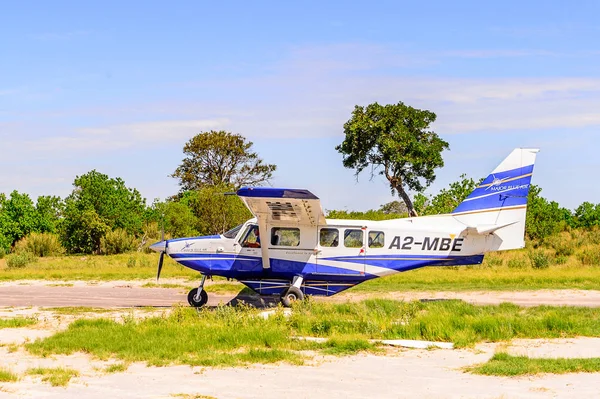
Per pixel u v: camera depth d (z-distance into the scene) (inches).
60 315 600.4
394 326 483.2
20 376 355.9
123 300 717.9
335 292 684.1
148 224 1720.0
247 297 748.6
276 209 629.9
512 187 690.2
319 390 323.6
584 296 716.0
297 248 673.0
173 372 364.2
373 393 316.8
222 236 686.5
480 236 689.0
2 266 1146.0
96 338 446.6
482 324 480.4
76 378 351.9
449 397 307.0
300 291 668.1
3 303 689.6
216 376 354.3
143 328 476.4
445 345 434.9
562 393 308.5
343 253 674.8
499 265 1080.2
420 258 682.2
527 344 439.2
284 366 377.7
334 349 422.0
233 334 449.4
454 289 784.3
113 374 360.8
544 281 836.0
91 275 957.2
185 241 684.1
